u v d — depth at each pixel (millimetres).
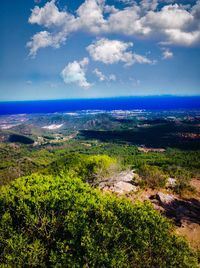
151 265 6043
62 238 6531
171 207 13250
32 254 6148
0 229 6508
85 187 8180
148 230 6316
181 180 17406
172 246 6395
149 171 17703
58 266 5805
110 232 6148
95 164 18359
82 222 6422
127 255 5961
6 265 5902
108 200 7375
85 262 5816
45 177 8867
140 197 14539
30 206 6941
